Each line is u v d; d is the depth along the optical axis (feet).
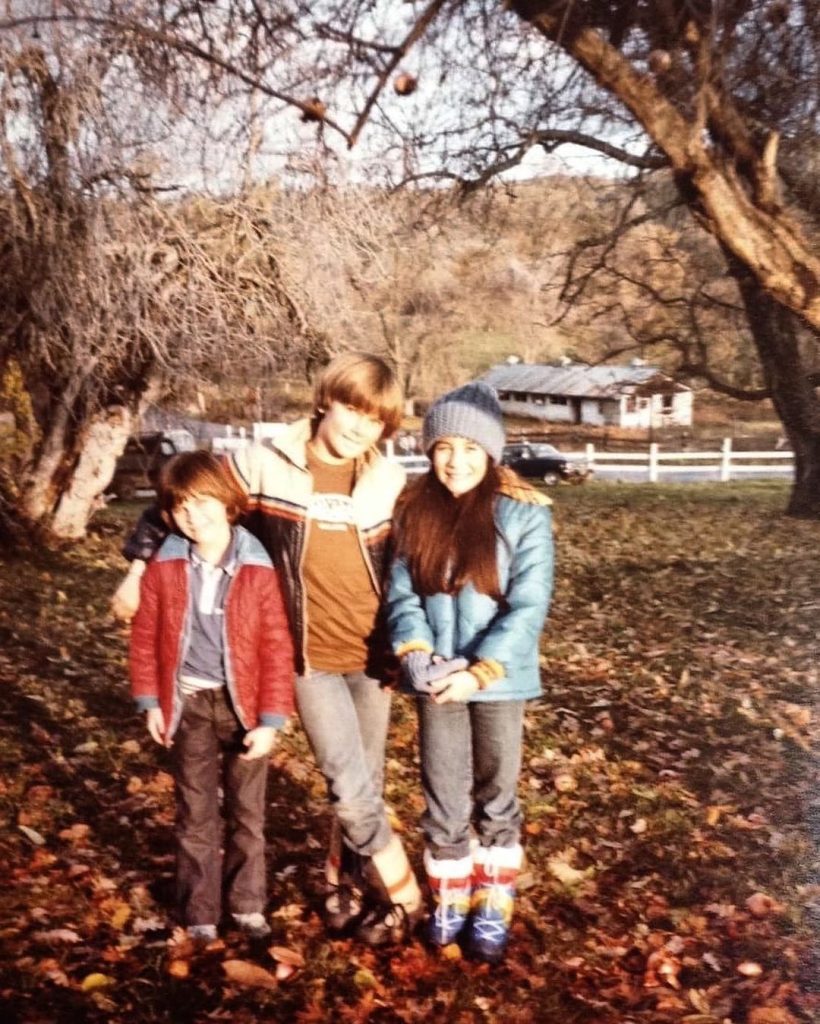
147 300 39.70
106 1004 9.66
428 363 155.33
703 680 22.91
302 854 13.24
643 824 14.39
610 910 11.98
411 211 40.14
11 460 49.67
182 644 10.18
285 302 43.47
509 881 10.55
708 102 16.52
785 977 10.41
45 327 39.60
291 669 10.25
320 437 10.38
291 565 10.21
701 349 61.16
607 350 68.59
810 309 16.47
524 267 62.90
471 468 10.00
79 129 30.14
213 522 9.97
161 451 69.21
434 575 10.05
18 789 15.25
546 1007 9.94
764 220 16.34
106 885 12.10
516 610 9.99
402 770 16.78
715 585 36.63
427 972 10.41
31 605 33.40
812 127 19.92
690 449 147.64
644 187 37.93
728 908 11.86
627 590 36.24
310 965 10.43
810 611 30.83
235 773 10.75
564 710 20.26
